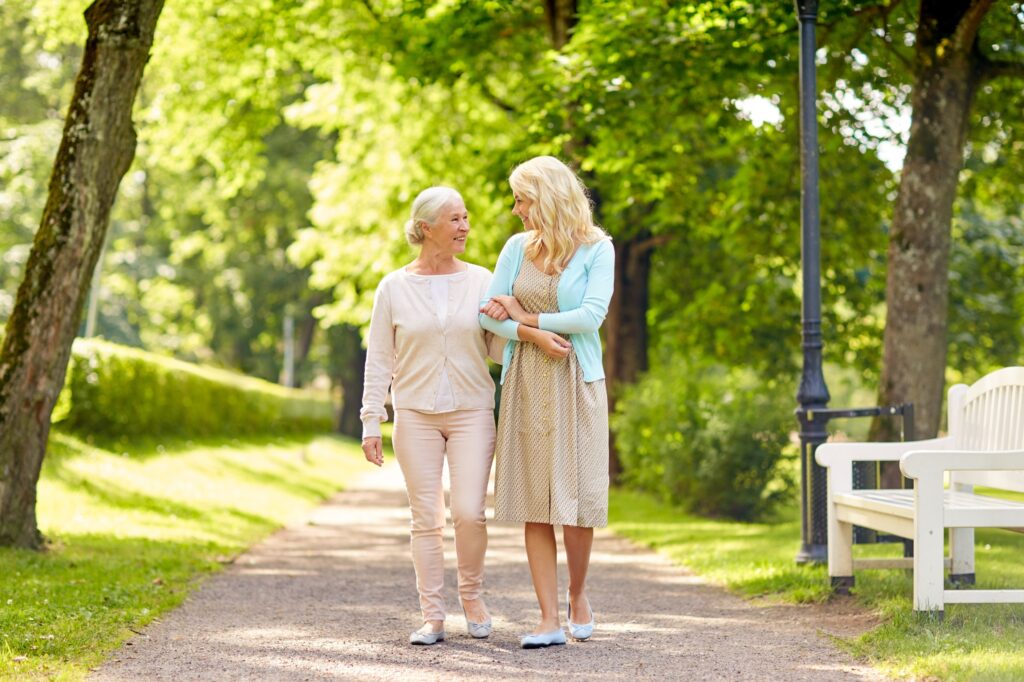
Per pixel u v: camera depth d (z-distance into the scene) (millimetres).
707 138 14188
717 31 9633
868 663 4387
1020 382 5602
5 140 27031
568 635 5043
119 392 14836
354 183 19031
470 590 4996
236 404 21484
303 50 15492
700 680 4125
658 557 8688
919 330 8828
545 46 13562
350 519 12367
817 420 7102
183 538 9125
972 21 8555
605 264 4801
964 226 16812
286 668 4402
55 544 7820
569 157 13570
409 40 13289
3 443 7477
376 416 4938
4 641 4648
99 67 7586
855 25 9688
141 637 5070
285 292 33875
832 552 5938
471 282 4957
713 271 18500
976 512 4812
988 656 4113
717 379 15156
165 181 31219
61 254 7602
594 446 4742
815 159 7238
